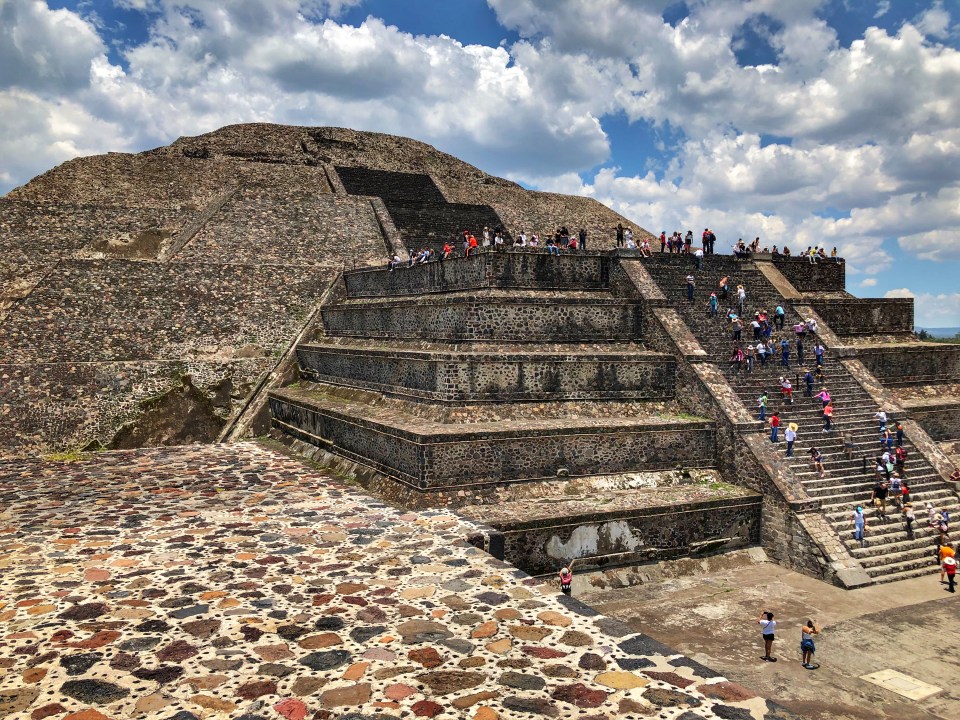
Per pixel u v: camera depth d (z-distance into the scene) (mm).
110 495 16078
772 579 16250
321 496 16203
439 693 7117
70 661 7770
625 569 16016
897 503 18234
